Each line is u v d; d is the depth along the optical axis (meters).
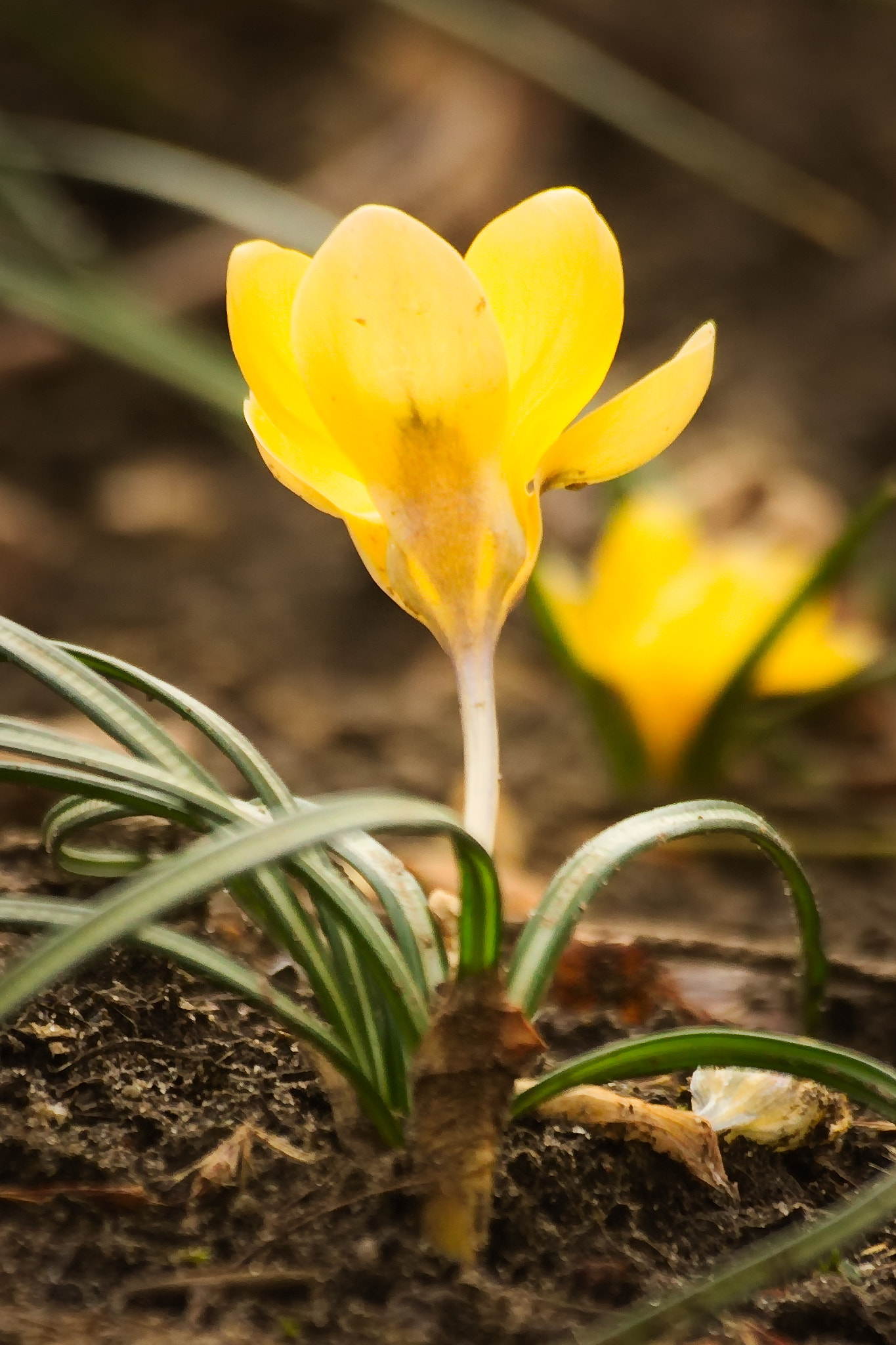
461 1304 0.29
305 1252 0.29
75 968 0.26
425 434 0.29
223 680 0.71
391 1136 0.30
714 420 1.00
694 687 0.57
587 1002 0.38
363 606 0.82
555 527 0.82
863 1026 0.39
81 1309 0.28
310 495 0.30
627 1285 0.29
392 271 0.28
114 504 0.89
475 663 0.29
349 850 0.30
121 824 0.39
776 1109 0.32
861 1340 0.29
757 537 0.76
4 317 1.00
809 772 0.63
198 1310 0.29
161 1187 0.30
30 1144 0.30
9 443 0.96
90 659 0.31
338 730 0.66
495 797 0.29
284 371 0.30
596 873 0.30
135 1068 0.32
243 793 0.56
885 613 0.80
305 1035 0.29
